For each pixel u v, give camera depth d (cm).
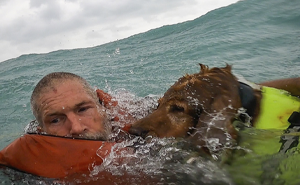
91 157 44
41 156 44
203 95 42
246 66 95
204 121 41
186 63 113
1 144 74
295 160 38
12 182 45
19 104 105
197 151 42
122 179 42
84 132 48
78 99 49
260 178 38
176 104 44
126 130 52
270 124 43
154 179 42
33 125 58
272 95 46
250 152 40
